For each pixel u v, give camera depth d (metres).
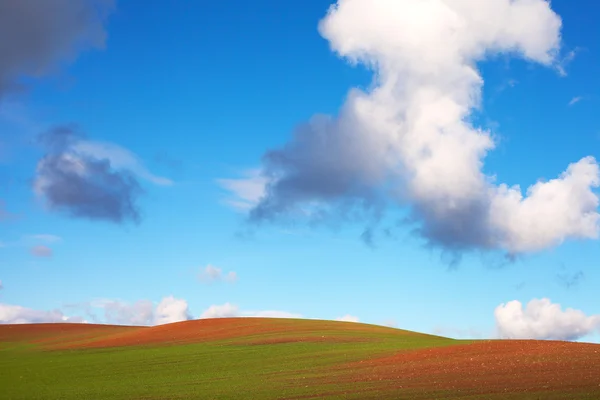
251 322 95.75
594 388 37.62
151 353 71.06
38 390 49.84
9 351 81.69
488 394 37.56
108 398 44.53
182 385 49.56
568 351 53.66
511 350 56.50
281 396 41.25
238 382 49.59
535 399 35.00
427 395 38.53
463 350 58.84
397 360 56.88
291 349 68.88
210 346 74.44
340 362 58.31
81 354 73.19
